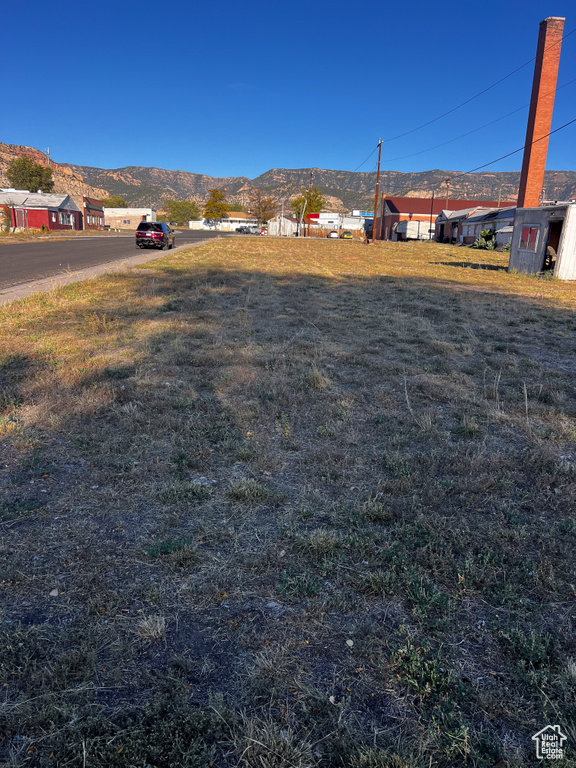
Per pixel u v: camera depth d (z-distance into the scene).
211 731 1.99
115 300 12.53
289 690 2.20
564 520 3.59
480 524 3.50
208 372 6.88
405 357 8.02
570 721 2.05
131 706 2.08
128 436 4.70
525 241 22.47
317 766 1.88
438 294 15.75
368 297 14.79
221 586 2.84
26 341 8.23
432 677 2.23
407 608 2.72
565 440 5.11
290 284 17.33
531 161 24.31
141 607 2.65
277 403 5.81
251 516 3.56
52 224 67.94
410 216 75.38
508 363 7.95
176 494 3.71
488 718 2.09
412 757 1.87
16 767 1.81
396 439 4.84
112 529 3.33
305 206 92.38
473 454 4.58
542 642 2.47
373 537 3.32
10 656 2.30
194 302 12.45
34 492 3.73
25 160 90.12
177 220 157.88
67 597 2.70
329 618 2.63
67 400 5.46
